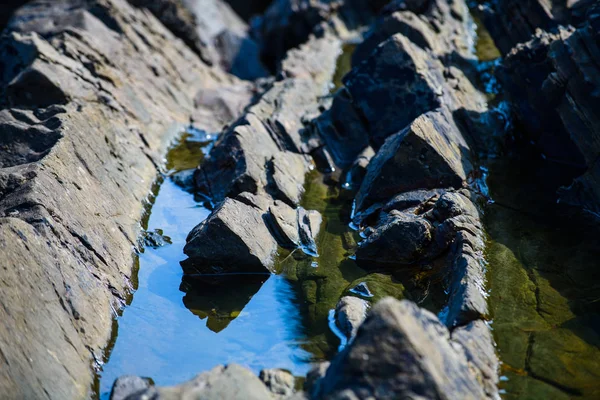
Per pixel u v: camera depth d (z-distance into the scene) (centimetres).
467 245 757
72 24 1308
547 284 737
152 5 1625
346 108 1104
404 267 796
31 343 591
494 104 1143
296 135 1097
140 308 748
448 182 911
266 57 1995
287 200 948
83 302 686
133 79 1260
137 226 895
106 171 919
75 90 1084
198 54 1683
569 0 1110
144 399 525
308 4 1872
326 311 723
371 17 1872
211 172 1015
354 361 511
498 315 684
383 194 930
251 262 800
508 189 961
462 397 515
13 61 1131
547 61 978
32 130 877
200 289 786
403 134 919
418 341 515
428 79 1057
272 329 707
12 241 650
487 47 1395
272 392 586
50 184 777
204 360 663
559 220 877
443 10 1414
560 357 629
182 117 1302
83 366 628
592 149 919
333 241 873
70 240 740
